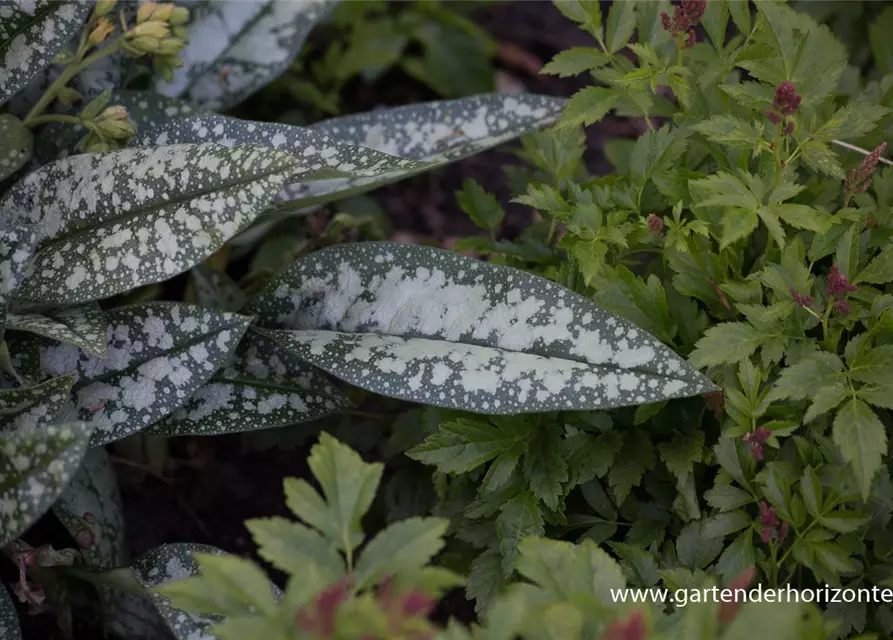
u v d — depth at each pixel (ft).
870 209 3.05
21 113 3.26
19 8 3.08
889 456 2.99
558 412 3.11
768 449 3.01
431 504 3.27
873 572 2.94
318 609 2.51
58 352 3.06
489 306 3.04
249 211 2.92
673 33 3.05
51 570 3.17
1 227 3.05
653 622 2.73
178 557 3.07
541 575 2.71
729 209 2.95
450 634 2.56
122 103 3.28
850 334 3.07
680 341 3.11
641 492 3.15
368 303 3.09
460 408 2.97
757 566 2.96
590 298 3.12
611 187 3.21
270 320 3.13
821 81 3.02
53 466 2.83
